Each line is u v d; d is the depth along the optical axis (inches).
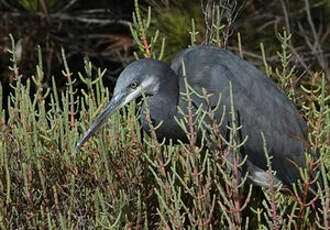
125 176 394.3
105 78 774.5
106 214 355.6
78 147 389.1
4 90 708.7
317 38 648.4
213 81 399.5
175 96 402.0
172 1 634.8
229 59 406.9
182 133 405.7
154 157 397.4
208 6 493.4
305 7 671.8
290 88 444.8
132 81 395.2
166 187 349.7
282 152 410.9
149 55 442.3
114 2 796.0
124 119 424.8
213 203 347.3
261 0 666.8
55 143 397.7
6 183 385.4
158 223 384.5
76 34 760.3
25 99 398.9
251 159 411.5
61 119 397.7
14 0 748.6
